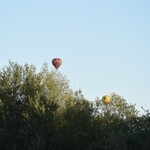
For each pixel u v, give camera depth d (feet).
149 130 135.85
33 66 179.73
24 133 155.33
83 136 164.55
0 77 176.24
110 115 179.93
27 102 170.19
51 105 162.81
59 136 158.10
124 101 190.39
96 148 146.61
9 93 172.65
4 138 159.33
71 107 168.45
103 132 157.48
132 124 149.28
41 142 150.30
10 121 163.94
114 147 134.00
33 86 175.11
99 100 186.50
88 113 168.25
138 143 132.67
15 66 177.68
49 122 157.38
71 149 162.81
